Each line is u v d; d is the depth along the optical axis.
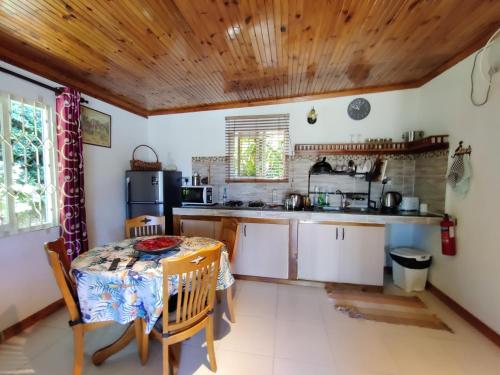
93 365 1.67
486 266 1.95
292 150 3.42
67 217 2.35
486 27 1.81
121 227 3.29
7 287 1.94
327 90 3.17
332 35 1.89
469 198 2.14
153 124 3.86
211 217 3.12
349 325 2.10
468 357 1.73
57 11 1.53
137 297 1.39
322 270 2.83
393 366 1.65
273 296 2.62
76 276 1.41
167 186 3.31
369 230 2.70
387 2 1.53
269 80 2.77
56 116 2.34
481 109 2.01
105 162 3.04
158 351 1.80
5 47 1.92
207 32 1.81
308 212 2.82
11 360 1.71
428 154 2.80
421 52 2.19
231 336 1.96
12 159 2.00
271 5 1.53
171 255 1.68
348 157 3.28
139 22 1.67
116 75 2.52
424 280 2.71
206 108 3.65
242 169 3.63
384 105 3.13
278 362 1.69
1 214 1.93
